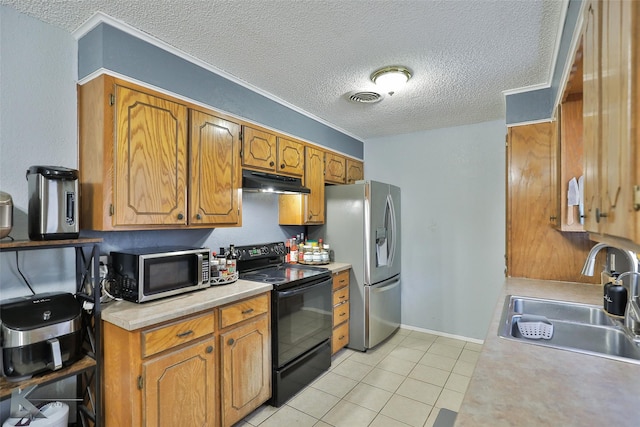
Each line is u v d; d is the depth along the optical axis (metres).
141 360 1.52
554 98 2.12
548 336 1.53
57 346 1.47
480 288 3.37
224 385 1.92
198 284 2.03
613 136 0.70
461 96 2.63
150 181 1.83
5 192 1.51
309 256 3.17
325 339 2.79
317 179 3.25
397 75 2.22
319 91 2.58
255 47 1.94
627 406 0.84
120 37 1.72
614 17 0.70
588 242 2.22
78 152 1.83
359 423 2.09
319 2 1.53
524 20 1.65
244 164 2.44
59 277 1.79
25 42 1.66
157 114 1.87
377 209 3.29
